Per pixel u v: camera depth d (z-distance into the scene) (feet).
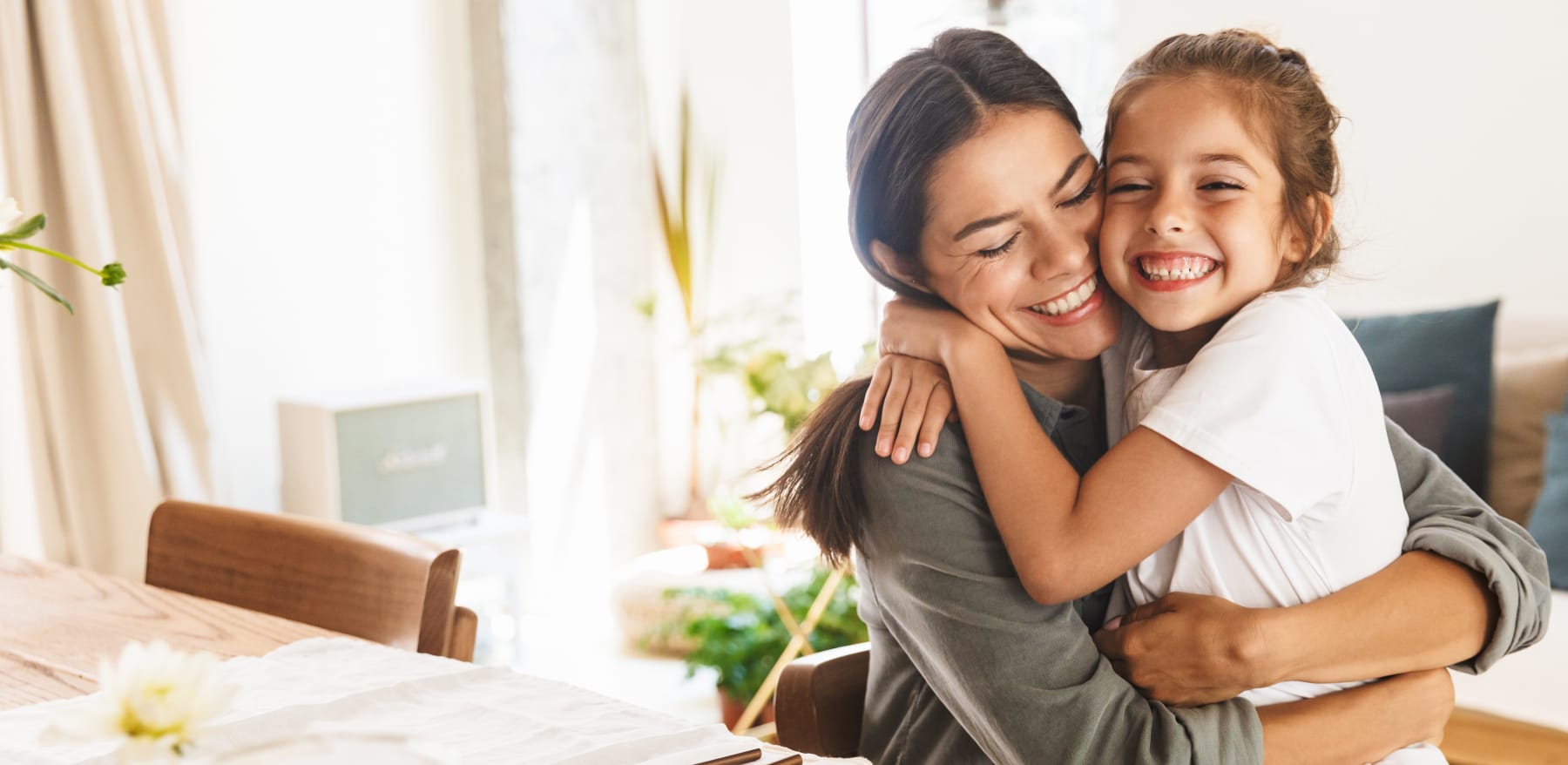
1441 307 10.03
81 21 10.75
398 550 4.49
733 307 15.06
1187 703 3.80
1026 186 3.83
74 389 10.77
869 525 4.03
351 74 13.35
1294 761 3.77
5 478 11.09
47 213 10.69
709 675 12.39
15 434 11.08
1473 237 10.93
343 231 13.30
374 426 11.66
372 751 2.97
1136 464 3.67
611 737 3.15
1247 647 3.66
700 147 15.06
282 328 12.84
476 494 12.38
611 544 15.06
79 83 10.62
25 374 10.59
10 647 4.18
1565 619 7.73
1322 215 4.09
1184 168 3.84
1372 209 11.41
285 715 3.29
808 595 10.54
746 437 14.93
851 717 4.75
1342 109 11.51
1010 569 3.82
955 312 4.07
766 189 14.61
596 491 14.89
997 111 3.84
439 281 14.07
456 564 4.40
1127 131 3.95
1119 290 3.98
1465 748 7.40
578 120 14.57
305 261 13.00
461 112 14.23
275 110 12.78
